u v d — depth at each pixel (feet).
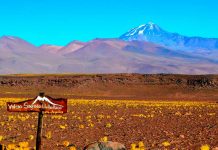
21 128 100.07
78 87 459.73
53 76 502.79
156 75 487.20
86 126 106.22
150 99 322.75
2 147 69.46
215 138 84.99
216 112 167.43
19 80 481.05
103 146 58.34
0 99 242.99
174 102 261.24
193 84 445.37
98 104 212.02
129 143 77.46
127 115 144.25
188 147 73.41
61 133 91.71
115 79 479.00
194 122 120.16
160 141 79.97
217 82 442.91
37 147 56.75
